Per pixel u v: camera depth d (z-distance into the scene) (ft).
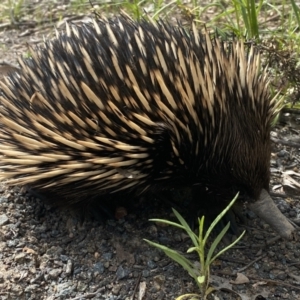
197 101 1.49
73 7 3.34
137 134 1.53
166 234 1.79
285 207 1.89
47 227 1.84
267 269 1.67
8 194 1.95
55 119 1.60
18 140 1.68
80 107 1.56
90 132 1.57
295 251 1.73
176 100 1.49
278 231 1.52
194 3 2.75
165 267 1.68
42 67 1.67
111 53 1.56
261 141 1.51
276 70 2.28
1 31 3.24
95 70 1.56
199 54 1.61
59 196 1.79
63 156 1.60
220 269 1.67
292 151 2.15
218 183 1.58
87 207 1.83
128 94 1.51
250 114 1.51
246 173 1.50
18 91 1.71
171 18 2.98
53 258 1.73
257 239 1.77
